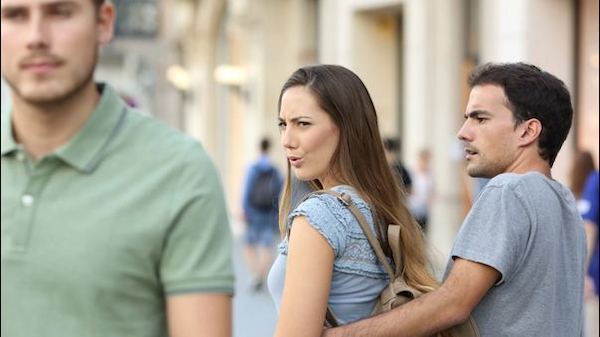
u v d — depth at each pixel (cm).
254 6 2720
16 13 387
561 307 395
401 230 390
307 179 392
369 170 393
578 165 1044
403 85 2147
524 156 405
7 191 389
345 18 2231
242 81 3017
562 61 1552
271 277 391
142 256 383
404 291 378
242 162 3114
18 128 397
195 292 384
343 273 374
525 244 383
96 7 397
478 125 407
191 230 388
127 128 399
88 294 378
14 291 380
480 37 1780
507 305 384
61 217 383
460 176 1822
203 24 3531
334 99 387
